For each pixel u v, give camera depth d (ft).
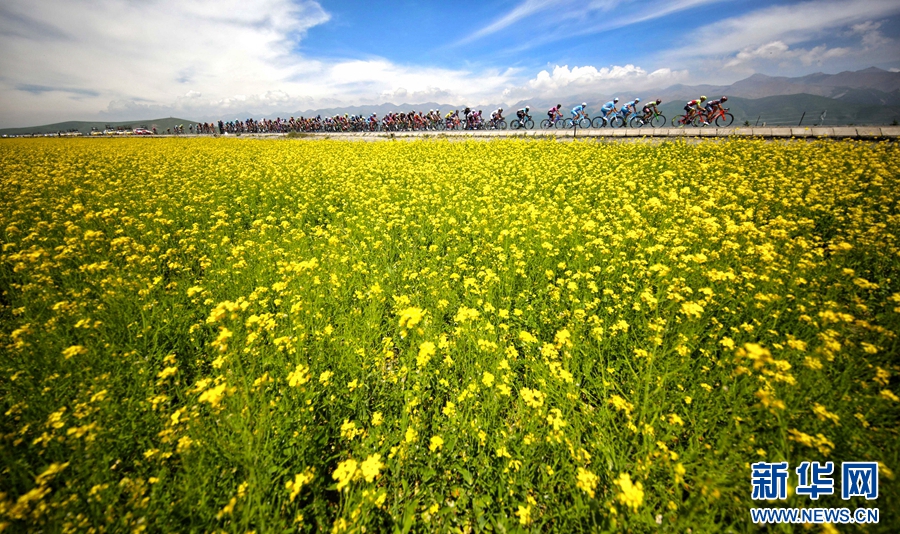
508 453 9.26
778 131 63.62
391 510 8.55
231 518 7.71
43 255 19.31
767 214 27.43
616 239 22.20
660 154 52.08
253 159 68.13
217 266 20.63
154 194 38.88
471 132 104.94
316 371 12.66
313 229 29.07
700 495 7.77
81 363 12.09
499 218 28.50
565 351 12.41
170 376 12.89
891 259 18.04
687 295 16.70
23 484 8.82
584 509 8.05
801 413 9.82
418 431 10.31
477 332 14.16
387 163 58.23
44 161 64.59
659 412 10.50
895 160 38.09
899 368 11.56
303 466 9.48
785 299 15.44
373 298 16.92
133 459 9.74
